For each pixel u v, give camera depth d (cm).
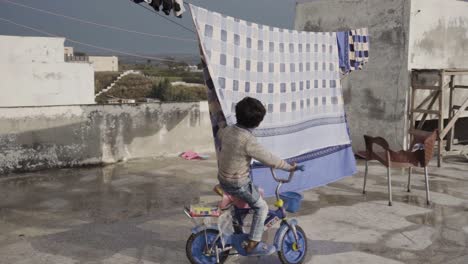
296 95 672
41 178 855
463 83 1188
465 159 1049
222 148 427
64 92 1544
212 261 448
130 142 1021
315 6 1212
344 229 589
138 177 876
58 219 626
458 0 1143
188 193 770
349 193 765
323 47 717
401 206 693
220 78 557
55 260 484
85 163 961
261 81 613
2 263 475
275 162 423
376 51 1089
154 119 1045
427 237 564
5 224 604
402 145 1052
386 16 1062
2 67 1442
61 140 930
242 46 584
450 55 1141
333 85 743
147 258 492
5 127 868
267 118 626
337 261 489
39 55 1539
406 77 1034
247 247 435
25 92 1479
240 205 441
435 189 796
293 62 663
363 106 1128
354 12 1126
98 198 733
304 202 709
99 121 970
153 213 656
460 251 522
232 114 569
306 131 694
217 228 441
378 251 519
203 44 538
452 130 1047
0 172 873
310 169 701
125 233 570
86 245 529
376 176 888
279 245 454
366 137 731
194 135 1111
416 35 1046
